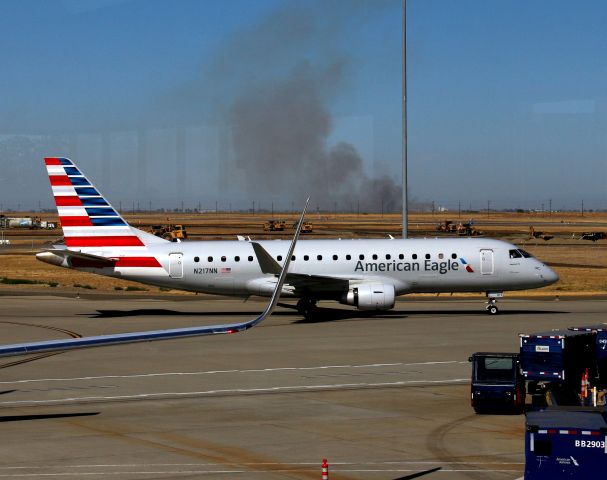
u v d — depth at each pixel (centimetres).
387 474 3959
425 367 7244
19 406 5694
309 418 5234
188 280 11175
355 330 9806
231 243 11281
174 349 8406
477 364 5456
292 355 7962
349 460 4222
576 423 3416
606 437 3272
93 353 8162
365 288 10581
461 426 5000
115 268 11094
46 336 9275
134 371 7131
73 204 11062
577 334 5744
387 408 5547
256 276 11162
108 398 5956
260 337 9244
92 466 4116
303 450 4428
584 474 3300
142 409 5559
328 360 7650
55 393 6166
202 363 7531
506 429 4912
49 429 4962
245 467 4091
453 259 11131
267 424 5072
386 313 11706
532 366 5438
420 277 11112
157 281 11188
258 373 6988
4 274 19525
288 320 10881
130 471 4022
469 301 13650
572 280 17712
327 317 11212
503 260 11162
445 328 9931
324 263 11006
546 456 3341
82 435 4803
